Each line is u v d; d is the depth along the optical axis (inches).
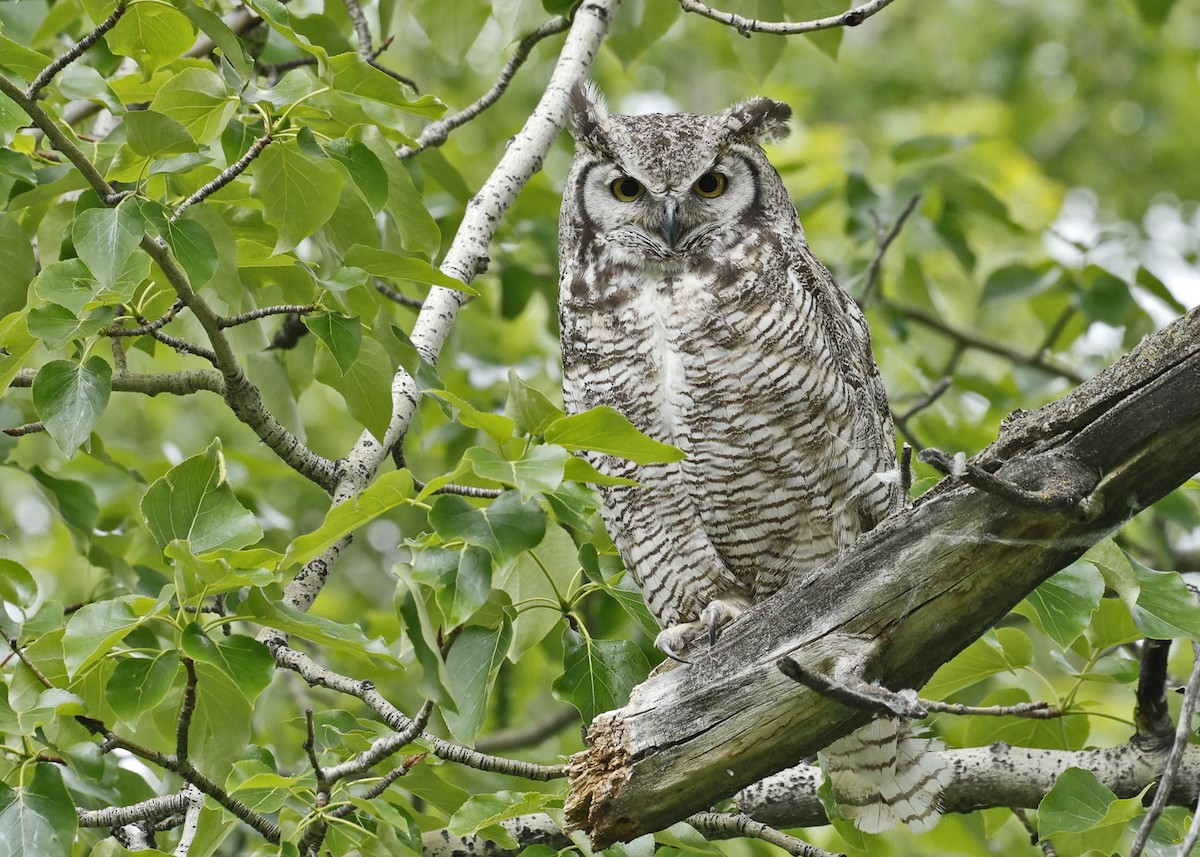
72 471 508.4
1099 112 1047.0
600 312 371.2
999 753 354.6
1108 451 244.1
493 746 512.1
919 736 355.3
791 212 402.0
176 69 316.2
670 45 883.4
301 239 297.6
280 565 244.5
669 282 369.7
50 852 250.8
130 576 418.0
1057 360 587.2
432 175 442.0
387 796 294.4
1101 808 285.4
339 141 294.8
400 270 292.4
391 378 306.3
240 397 315.6
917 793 352.2
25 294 321.1
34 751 266.8
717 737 265.1
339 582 666.8
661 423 363.3
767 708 263.7
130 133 273.4
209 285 322.7
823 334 360.8
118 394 701.3
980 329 777.6
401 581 240.4
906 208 536.7
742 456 360.2
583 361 373.1
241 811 270.7
